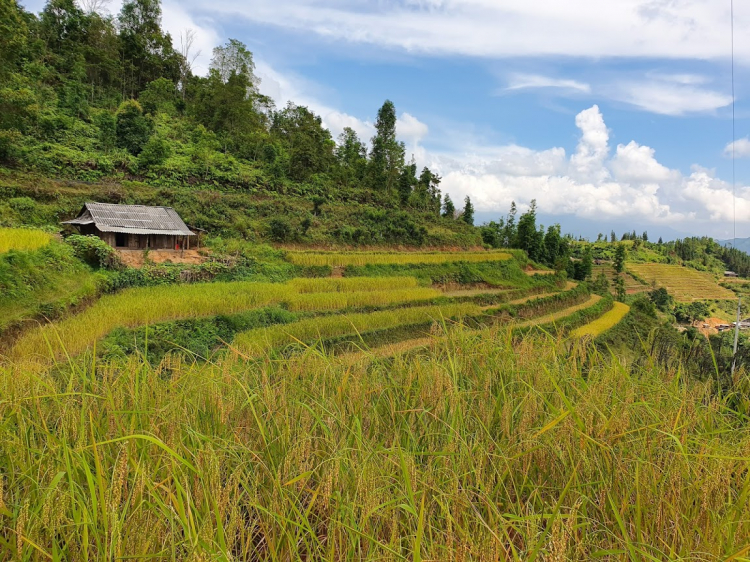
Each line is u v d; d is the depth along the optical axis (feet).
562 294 148.25
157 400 10.56
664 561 7.48
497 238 231.50
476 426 11.17
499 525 7.48
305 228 134.82
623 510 8.14
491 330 17.44
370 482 7.88
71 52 184.24
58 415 10.41
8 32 105.19
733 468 9.16
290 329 65.92
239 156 186.60
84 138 138.51
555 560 6.03
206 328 63.16
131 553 6.72
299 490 8.53
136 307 61.26
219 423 10.32
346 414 11.59
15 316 47.32
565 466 9.14
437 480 8.57
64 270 64.23
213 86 216.95
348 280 102.99
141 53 214.07
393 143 223.71
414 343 75.25
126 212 96.43
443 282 135.85
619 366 12.73
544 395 12.10
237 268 95.35
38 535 6.72
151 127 160.66
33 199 101.19
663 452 9.64
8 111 107.55
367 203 191.62
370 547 7.07
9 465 8.29
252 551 7.97
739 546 7.12
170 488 7.41
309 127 234.38
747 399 13.69
